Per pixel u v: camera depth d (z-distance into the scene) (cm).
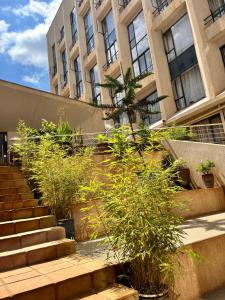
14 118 942
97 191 301
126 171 287
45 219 380
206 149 720
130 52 1677
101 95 1819
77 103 912
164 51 1434
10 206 416
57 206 436
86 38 2141
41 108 897
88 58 2023
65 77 2483
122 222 251
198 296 296
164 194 272
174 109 1346
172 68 1389
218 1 1170
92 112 988
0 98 806
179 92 1348
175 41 1376
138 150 350
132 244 240
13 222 355
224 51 1155
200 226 446
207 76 1126
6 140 988
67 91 2403
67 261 294
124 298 228
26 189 498
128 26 1706
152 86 1479
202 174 712
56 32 2642
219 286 320
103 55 1880
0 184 491
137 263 254
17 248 318
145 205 252
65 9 2430
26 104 859
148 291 242
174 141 805
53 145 516
